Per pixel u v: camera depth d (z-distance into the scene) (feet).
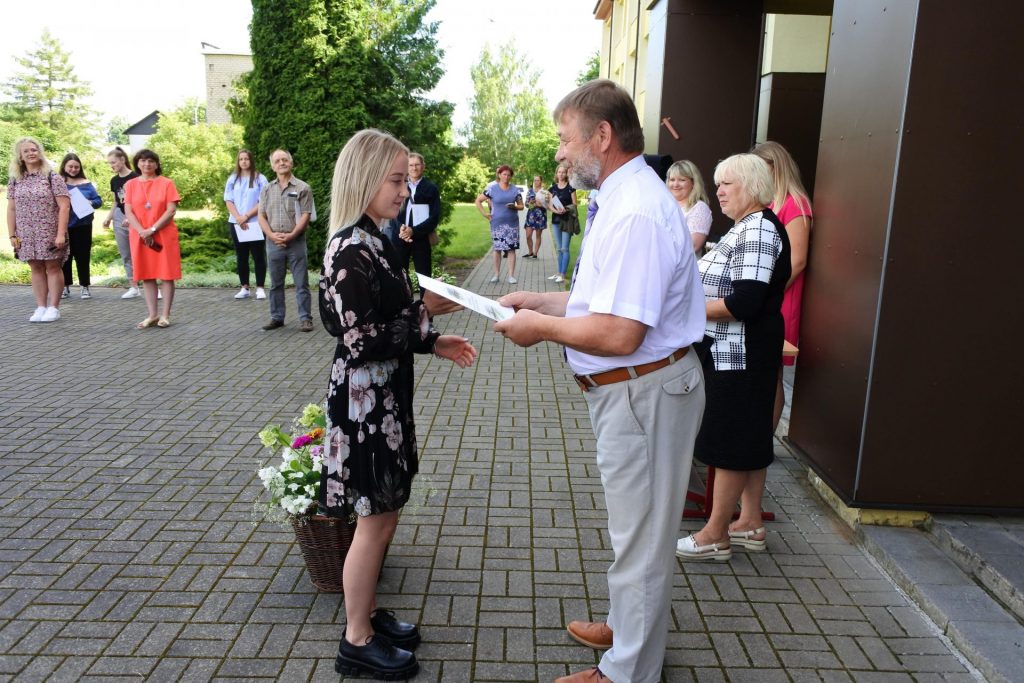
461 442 15.39
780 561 10.89
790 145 26.84
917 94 9.90
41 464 13.93
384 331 7.43
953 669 8.48
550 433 15.99
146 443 15.08
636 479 7.24
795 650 8.79
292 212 25.03
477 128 210.79
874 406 10.86
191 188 108.27
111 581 9.99
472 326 27.40
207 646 8.66
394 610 9.45
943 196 10.18
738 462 10.16
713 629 9.18
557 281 39.29
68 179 31.32
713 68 24.08
